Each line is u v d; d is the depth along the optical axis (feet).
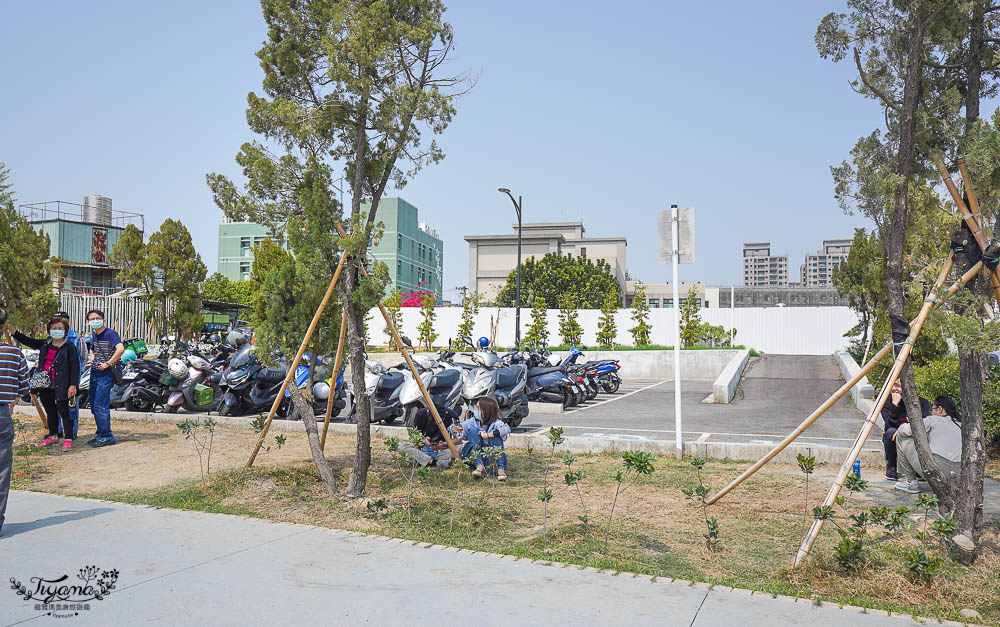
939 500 17.42
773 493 22.93
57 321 31.83
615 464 28.02
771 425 39.78
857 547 14.92
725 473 26.14
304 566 15.42
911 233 18.17
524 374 38.68
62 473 26.71
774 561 16.02
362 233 21.52
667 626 12.08
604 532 18.24
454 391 34.19
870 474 26.32
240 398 40.14
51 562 15.66
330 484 22.57
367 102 22.15
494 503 21.53
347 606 12.98
